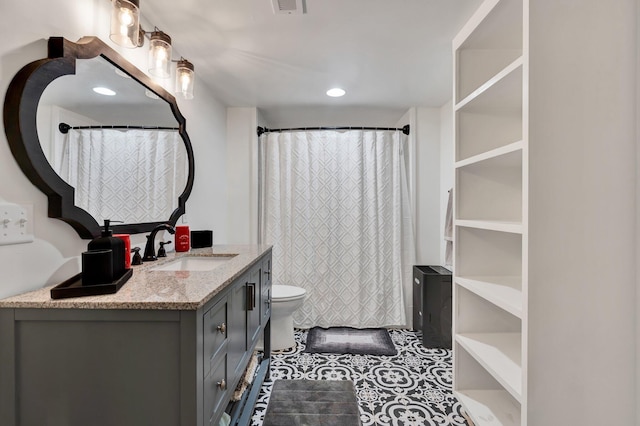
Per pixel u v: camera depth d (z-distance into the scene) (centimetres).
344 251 299
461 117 163
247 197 298
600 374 109
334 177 299
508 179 164
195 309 85
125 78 143
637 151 109
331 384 202
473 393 162
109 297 89
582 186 109
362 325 294
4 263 90
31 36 97
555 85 108
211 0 145
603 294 109
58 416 87
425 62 208
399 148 299
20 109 91
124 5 114
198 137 231
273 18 159
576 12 108
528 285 108
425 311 259
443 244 297
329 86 248
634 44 109
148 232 160
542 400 109
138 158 153
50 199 104
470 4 148
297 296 247
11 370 86
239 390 147
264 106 296
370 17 158
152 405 87
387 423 165
